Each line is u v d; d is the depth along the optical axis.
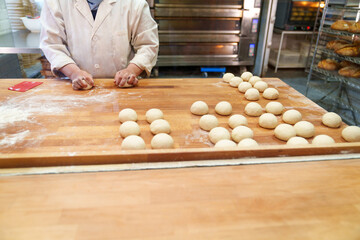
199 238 0.55
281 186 0.71
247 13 3.56
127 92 1.69
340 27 2.86
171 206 0.63
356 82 2.69
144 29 1.87
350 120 3.01
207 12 3.49
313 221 0.60
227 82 1.96
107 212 0.61
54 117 1.36
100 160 0.79
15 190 0.66
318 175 0.75
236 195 0.67
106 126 1.30
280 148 0.85
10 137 1.17
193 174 0.74
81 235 0.55
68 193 0.66
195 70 4.56
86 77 1.68
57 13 1.71
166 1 3.42
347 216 0.62
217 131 1.22
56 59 1.71
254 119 1.46
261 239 0.56
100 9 1.74
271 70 5.00
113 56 1.87
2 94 1.60
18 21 3.34
